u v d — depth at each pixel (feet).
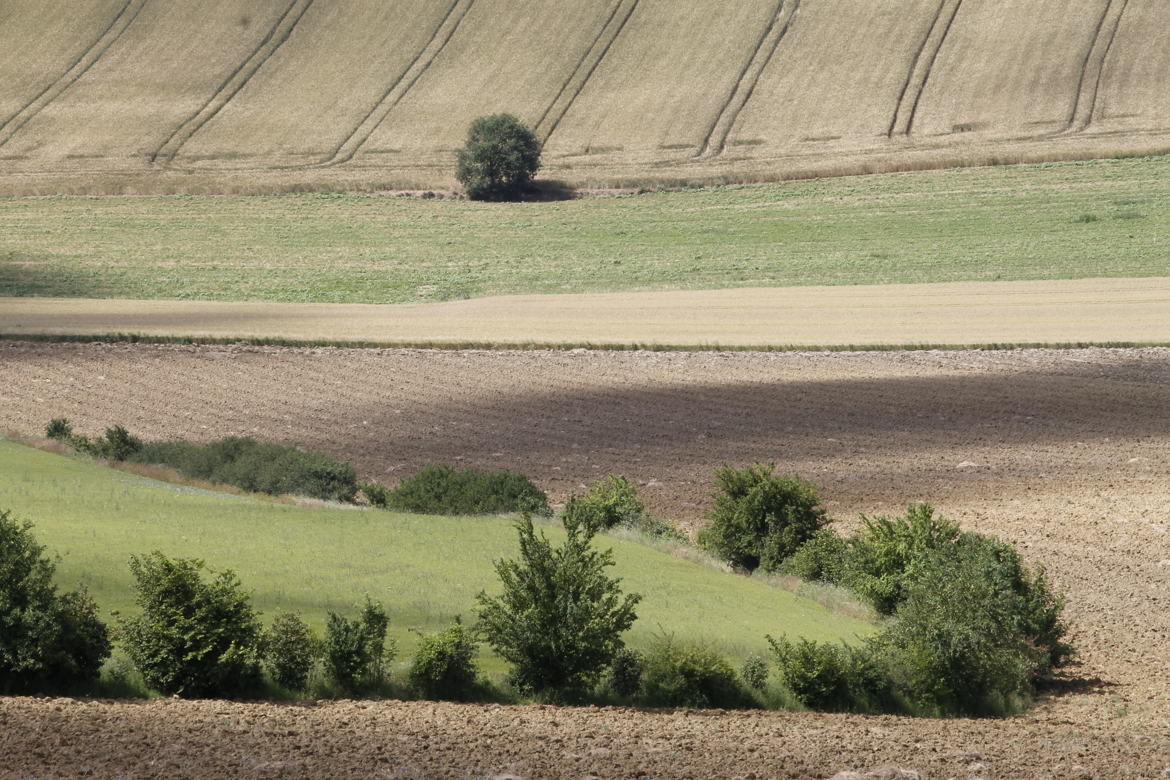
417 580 224.12
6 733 146.51
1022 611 212.02
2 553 172.65
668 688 185.16
